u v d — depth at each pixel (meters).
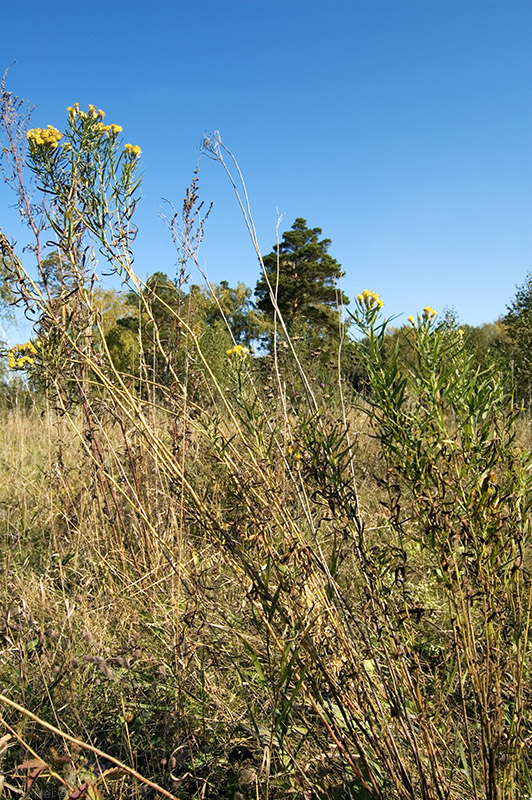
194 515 1.93
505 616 1.55
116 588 2.89
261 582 1.62
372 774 1.54
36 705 2.02
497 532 1.51
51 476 3.84
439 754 1.64
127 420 3.25
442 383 1.54
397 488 1.63
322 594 1.61
